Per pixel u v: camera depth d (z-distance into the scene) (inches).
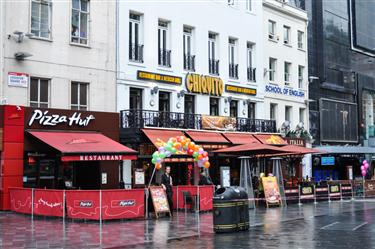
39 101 849.5
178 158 951.0
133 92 1000.2
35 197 701.9
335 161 1556.3
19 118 795.4
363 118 1801.2
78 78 899.4
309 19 1560.0
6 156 778.8
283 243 485.1
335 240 502.6
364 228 598.2
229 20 1222.9
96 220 665.6
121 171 946.1
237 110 1237.1
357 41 1781.5
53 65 864.3
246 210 589.9
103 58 940.0
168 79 1050.7
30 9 840.3
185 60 1111.0
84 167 894.4
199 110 1123.9
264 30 1352.1
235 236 538.3
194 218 703.7
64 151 737.6
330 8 1654.8
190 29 1130.0
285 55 1430.9
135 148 974.4
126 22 981.8
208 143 1031.6
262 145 889.5
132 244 487.2
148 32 1020.5
